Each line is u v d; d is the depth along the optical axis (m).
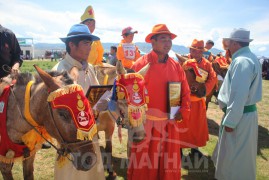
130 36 7.62
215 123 8.70
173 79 3.87
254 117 4.03
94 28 6.54
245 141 4.02
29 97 2.99
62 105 2.56
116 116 3.80
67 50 3.29
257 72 3.92
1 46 4.50
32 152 3.36
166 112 3.84
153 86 3.79
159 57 3.88
